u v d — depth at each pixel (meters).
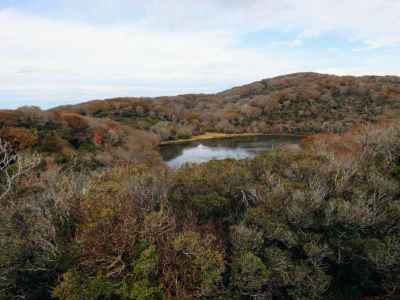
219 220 9.13
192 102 119.75
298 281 7.42
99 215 6.00
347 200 8.82
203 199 9.09
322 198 8.70
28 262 6.29
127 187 8.35
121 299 5.41
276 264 7.41
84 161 26.55
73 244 6.11
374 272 8.62
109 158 29.67
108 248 5.73
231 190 9.94
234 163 12.95
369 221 8.02
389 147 12.52
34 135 31.75
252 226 8.20
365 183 9.89
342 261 8.30
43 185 9.16
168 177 10.37
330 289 8.44
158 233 6.33
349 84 82.06
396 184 9.65
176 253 6.14
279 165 11.88
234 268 7.03
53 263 6.35
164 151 54.44
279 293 7.81
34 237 6.36
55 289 5.43
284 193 9.04
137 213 6.98
